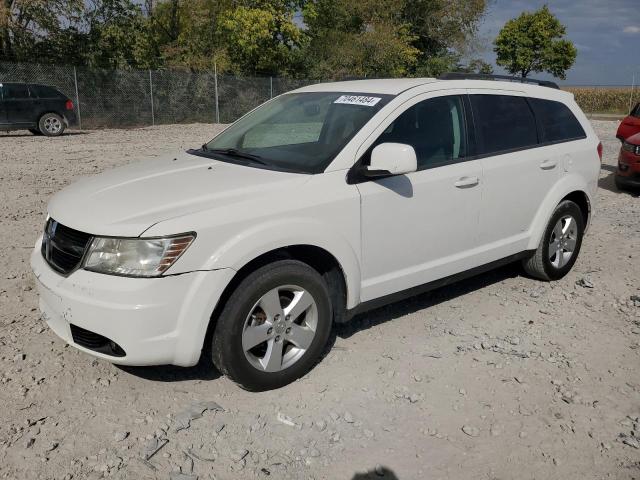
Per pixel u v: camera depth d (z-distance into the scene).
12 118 17.28
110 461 2.88
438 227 4.16
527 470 2.88
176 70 28.50
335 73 32.31
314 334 3.58
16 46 24.22
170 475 2.79
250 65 30.36
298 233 3.36
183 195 3.33
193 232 3.06
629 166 9.36
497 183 4.51
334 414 3.28
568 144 5.23
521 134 4.84
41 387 3.48
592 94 41.00
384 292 3.95
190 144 15.85
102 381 3.55
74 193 3.65
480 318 4.55
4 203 7.94
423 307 4.74
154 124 23.66
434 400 3.43
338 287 3.75
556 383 3.62
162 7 30.23
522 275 5.54
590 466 2.91
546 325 4.45
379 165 3.56
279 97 4.92
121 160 12.33
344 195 3.60
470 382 3.62
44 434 3.07
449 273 4.34
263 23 28.64
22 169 10.84
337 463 2.91
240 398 3.43
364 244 3.75
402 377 3.67
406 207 3.91
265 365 3.42
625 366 3.86
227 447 3.00
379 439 3.09
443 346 4.07
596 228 7.38
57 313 3.27
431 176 4.06
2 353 3.84
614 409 3.38
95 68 23.12
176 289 3.05
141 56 27.09
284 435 3.10
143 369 3.70
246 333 3.30
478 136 4.46
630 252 6.33
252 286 3.25
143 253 3.01
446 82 4.39
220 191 3.36
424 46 37.22
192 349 3.14
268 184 3.46
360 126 3.85
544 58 57.94
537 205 4.94
